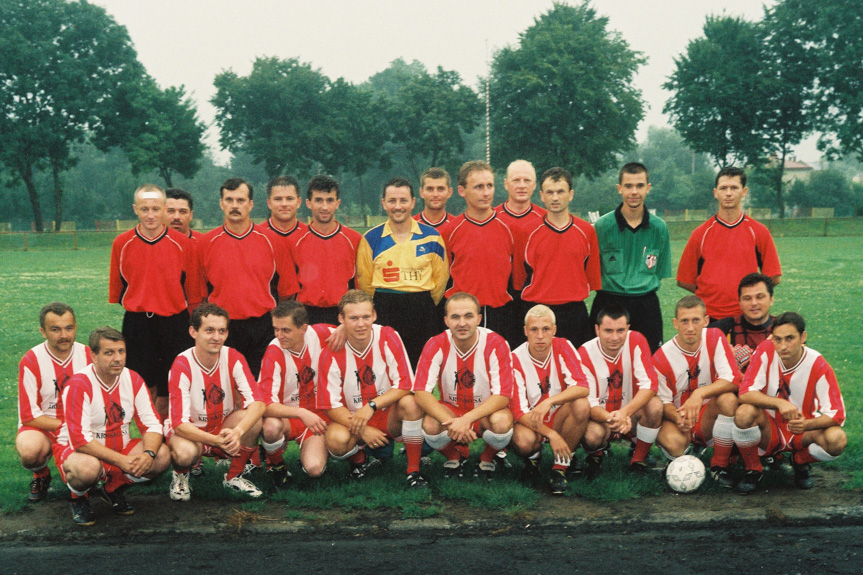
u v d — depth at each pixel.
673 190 95.25
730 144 51.69
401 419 5.19
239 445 4.76
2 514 4.65
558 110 52.00
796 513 4.45
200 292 6.16
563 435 5.12
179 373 4.88
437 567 3.81
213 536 4.31
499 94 56.56
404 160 84.94
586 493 4.83
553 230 6.00
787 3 50.06
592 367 5.25
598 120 53.09
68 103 51.44
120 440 4.75
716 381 5.10
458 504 4.74
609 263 6.13
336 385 5.18
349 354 5.18
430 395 5.03
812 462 4.93
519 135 53.91
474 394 5.20
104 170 97.31
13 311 15.41
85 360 5.14
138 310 6.03
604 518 4.45
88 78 53.16
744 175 5.95
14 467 5.57
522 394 5.11
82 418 4.49
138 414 4.77
